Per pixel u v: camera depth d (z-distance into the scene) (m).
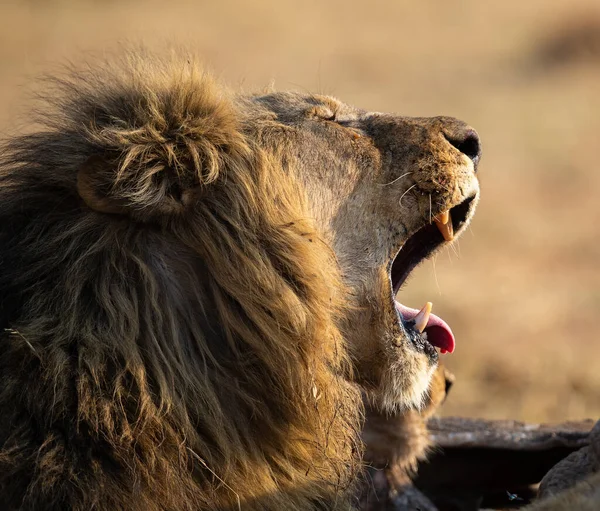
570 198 26.69
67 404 6.82
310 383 7.42
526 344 17.27
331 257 7.85
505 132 32.38
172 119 7.48
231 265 7.31
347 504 7.86
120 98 7.80
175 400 7.04
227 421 7.21
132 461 6.78
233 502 7.12
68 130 7.75
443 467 9.84
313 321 7.46
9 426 6.81
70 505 6.61
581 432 9.36
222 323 7.35
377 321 8.25
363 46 44.91
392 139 8.38
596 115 33.88
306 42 45.66
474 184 8.55
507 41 44.88
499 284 20.47
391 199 8.31
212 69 9.63
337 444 7.79
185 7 51.62
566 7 45.47
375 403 8.67
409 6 54.22
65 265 7.16
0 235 7.48
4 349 7.03
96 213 7.27
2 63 38.41
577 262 22.31
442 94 37.09
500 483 9.82
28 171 7.65
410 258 8.95
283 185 7.85
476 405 14.59
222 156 7.53
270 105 8.41
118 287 7.12
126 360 6.94
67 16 47.72
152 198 7.22
